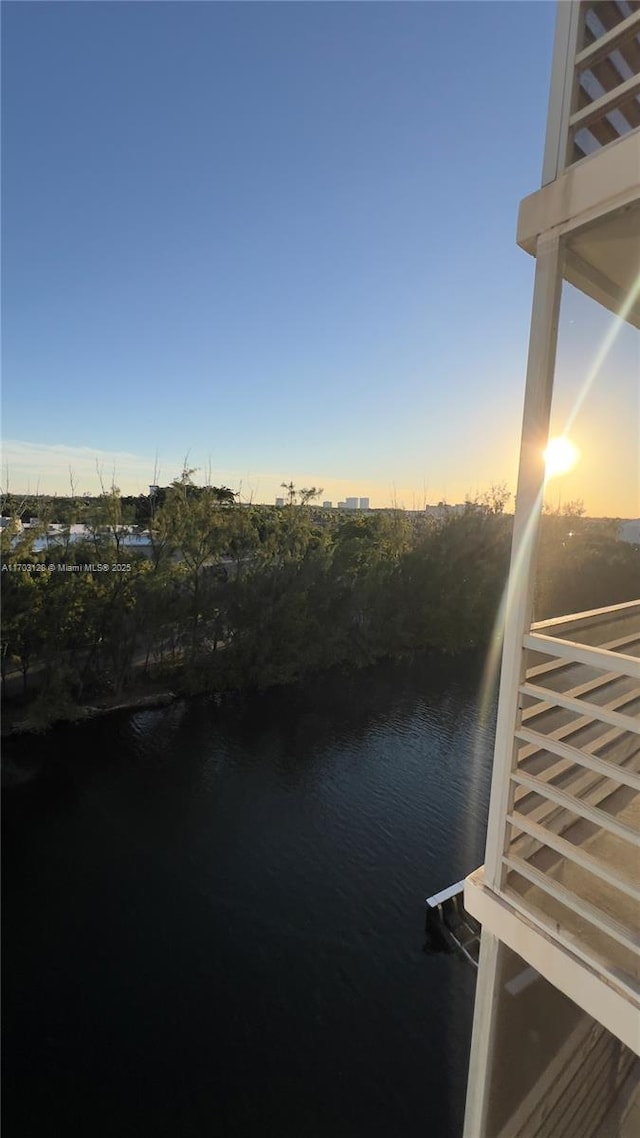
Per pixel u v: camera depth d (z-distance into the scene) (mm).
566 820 2697
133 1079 9297
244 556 26281
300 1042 9922
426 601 31625
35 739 20266
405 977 11203
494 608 33781
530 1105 2857
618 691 3043
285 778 18438
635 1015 2000
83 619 22016
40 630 21016
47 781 17828
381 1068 9516
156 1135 8570
